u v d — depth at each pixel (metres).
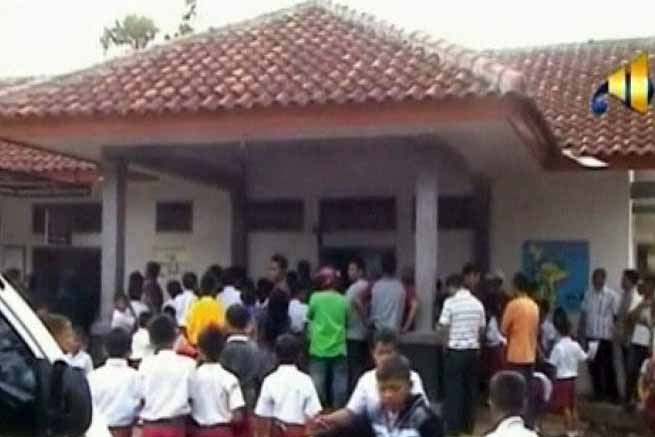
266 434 8.74
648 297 14.72
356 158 16.34
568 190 16.61
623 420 14.30
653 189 16.30
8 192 19.09
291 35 13.88
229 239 18.02
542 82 18.97
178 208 18.38
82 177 17.67
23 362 3.71
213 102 11.78
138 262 18.53
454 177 16.72
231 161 16.75
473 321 12.46
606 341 15.34
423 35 13.20
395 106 11.25
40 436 3.54
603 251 16.39
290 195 17.41
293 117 11.65
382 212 16.83
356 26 13.91
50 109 12.32
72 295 18.22
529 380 12.46
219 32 14.39
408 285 13.72
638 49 20.11
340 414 6.32
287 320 13.66
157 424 8.03
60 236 19.34
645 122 16.33
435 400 12.54
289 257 17.39
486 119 11.05
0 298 3.87
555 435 13.19
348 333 13.11
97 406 7.98
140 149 14.16
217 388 8.25
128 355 9.02
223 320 10.99
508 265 16.84
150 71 13.18
